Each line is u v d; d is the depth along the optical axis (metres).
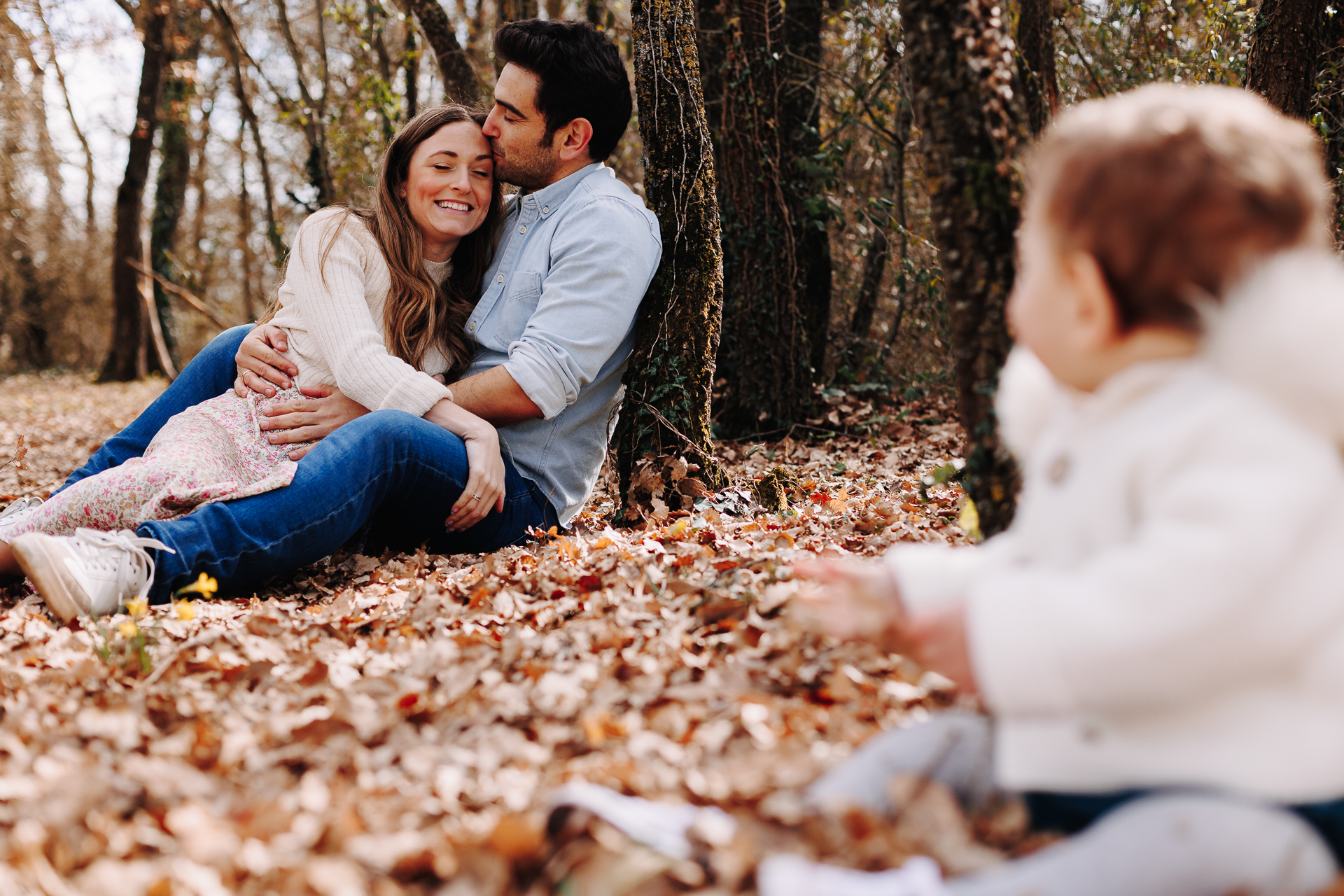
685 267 4.05
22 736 1.93
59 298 28.22
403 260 3.83
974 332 1.80
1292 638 1.05
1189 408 1.12
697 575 2.79
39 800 1.64
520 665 2.25
